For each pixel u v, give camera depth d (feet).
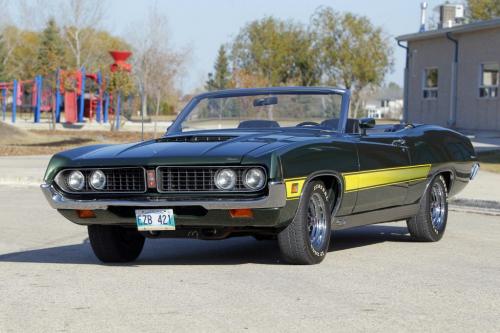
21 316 19.69
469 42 119.96
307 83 195.42
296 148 24.75
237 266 26.48
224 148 24.66
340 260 27.71
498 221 41.04
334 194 26.86
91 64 248.73
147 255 30.04
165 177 24.52
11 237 35.91
